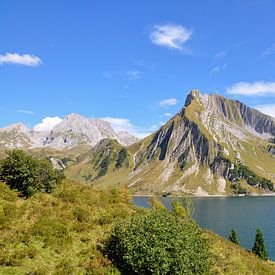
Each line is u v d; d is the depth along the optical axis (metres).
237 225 152.75
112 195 47.59
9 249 23.41
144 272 24.44
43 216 30.36
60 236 27.47
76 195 38.62
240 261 38.16
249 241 114.69
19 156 36.34
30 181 35.16
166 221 27.47
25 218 28.88
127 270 25.50
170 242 25.14
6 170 35.56
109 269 24.58
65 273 22.36
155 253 24.19
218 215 193.38
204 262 27.30
